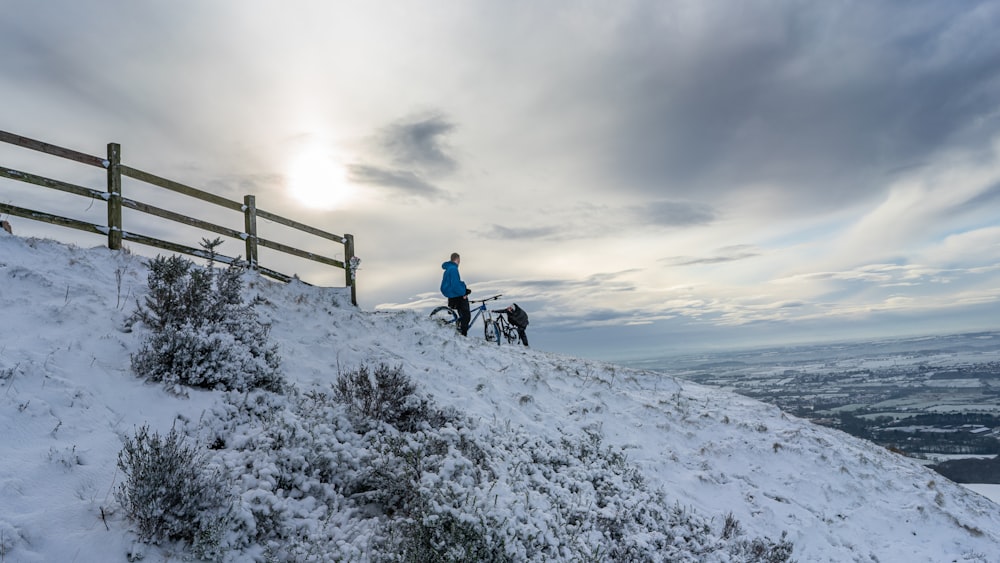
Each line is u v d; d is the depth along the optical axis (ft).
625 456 27.35
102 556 10.96
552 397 32.89
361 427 19.57
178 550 11.76
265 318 30.01
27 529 10.77
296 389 22.40
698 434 33.01
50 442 13.97
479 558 13.32
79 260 26.94
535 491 18.53
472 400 28.35
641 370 46.96
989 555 28.37
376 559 13.42
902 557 26.27
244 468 14.87
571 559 15.71
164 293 21.85
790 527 25.62
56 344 18.86
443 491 14.74
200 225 34.88
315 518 14.43
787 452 32.48
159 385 18.33
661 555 18.56
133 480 12.23
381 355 30.66
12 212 26.78
